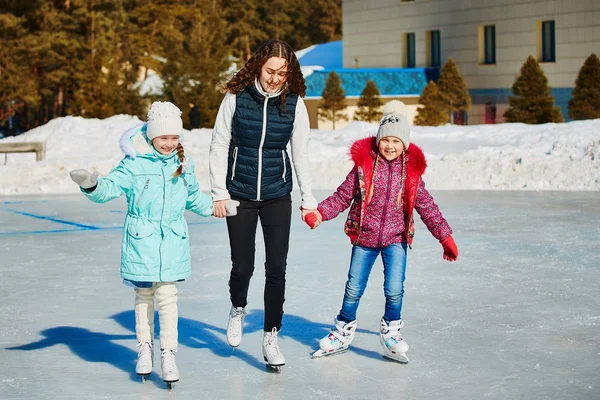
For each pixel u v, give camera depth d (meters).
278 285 6.46
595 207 15.80
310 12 97.50
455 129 29.05
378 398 5.81
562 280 9.62
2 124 53.84
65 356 6.92
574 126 27.05
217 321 8.00
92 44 53.91
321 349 6.80
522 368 6.44
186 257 6.09
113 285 9.69
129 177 5.96
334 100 48.09
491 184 19.27
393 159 6.50
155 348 7.18
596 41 44.84
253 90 6.32
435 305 8.49
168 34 64.12
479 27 50.84
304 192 6.58
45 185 20.20
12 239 13.03
